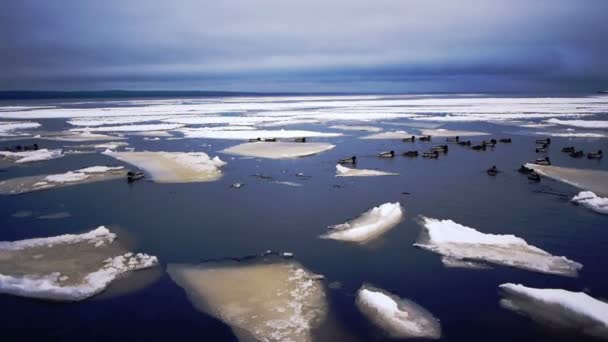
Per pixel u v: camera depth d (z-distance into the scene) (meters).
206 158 22.06
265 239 11.06
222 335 6.90
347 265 9.44
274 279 8.78
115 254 9.96
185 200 14.75
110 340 6.78
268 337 6.81
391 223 11.99
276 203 14.30
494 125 40.06
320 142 29.08
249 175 18.61
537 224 12.05
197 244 10.76
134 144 28.45
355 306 7.73
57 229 11.90
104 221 12.55
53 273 8.88
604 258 9.76
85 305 7.78
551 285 8.50
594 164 20.48
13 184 16.84
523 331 6.98
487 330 7.02
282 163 21.44
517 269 9.14
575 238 10.98
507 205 13.86
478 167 20.16
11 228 11.96
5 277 8.42
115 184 16.97
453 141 29.28
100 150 25.77
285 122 44.56
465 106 72.62
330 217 12.80
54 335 6.90
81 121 46.84
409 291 8.29
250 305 7.79
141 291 8.28
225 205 14.13
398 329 7.04
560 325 7.12
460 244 10.38
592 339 6.75
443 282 8.62
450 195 15.10
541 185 16.50
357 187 16.41
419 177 18.09
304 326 7.10
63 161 22.22
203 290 8.32
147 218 12.83
